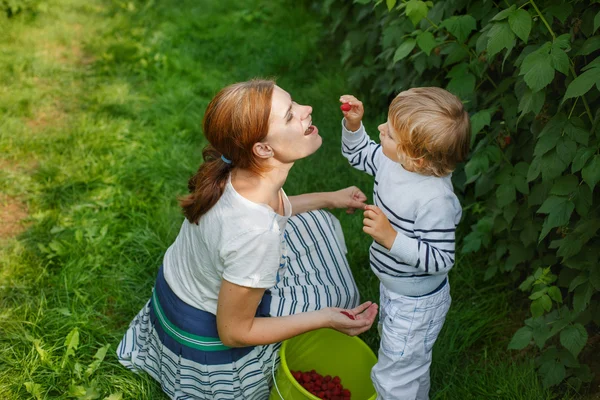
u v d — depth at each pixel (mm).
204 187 2115
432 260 2072
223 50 5070
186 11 5656
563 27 2469
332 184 3594
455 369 2646
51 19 5570
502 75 2898
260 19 5555
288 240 2621
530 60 2174
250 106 1985
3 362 2660
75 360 2686
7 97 4434
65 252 3205
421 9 2768
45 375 2602
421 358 2316
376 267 2275
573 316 2387
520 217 2770
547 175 2299
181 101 4441
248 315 2178
